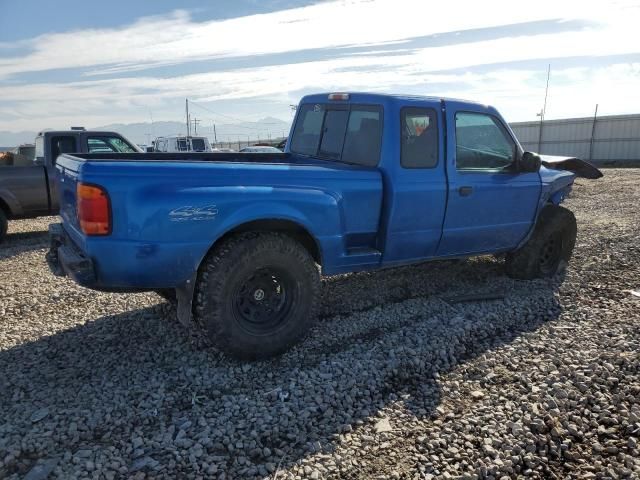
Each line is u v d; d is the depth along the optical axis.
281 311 3.91
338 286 5.59
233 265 3.60
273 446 2.90
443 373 3.72
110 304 5.14
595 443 2.90
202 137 31.20
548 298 5.23
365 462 2.76
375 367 3.77
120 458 2.75
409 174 4.44
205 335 4.08
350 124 4.80
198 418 3.13
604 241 7.72
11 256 7.83
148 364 3.81
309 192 3.93
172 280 3.52
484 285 5.66
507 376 3.65
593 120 37.84
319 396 3.38
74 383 3.52
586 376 3.58
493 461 2.74
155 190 3.39
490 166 5.11
